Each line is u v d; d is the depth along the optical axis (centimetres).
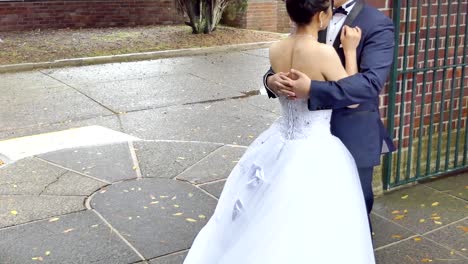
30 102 832
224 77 1002
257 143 313
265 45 1334
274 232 277
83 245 393
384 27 304
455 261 370
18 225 423
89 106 807
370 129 318
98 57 1135
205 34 1426
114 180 514
